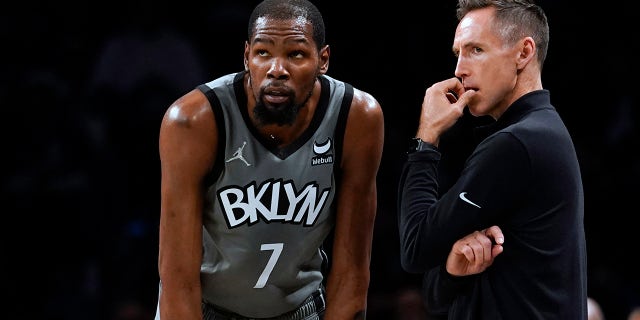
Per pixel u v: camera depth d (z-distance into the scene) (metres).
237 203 9.24
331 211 9.74
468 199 8.81
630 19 25.98
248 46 8.92
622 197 23.08
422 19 25.84
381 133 9.48
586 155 23.89
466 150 21.97
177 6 26.27
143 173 23.22
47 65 25.50
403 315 18.64
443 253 8.96
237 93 9.02
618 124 24.58
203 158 9.02
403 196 9.39
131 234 22.03
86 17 26.41
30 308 21.44
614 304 21.39
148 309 21.12
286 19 8.64
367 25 25.97
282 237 9.48
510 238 9.02
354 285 9.73
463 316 9.27
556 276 8.88
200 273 9.73
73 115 23.78
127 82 24.19
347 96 9.31
